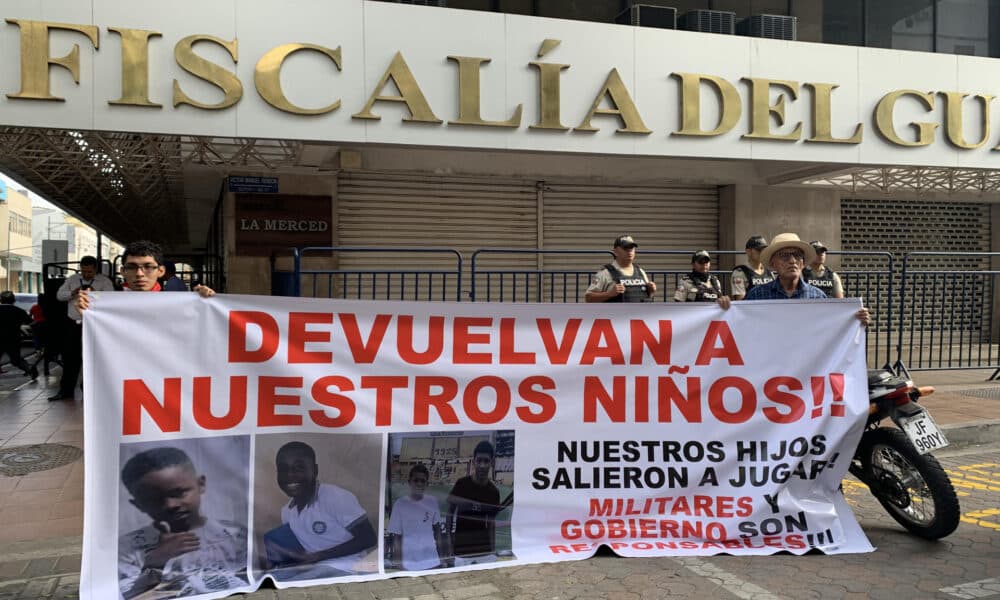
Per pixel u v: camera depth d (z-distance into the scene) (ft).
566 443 13.35
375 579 12.04
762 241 23.93
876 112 31.30
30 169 31.76
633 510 13.47
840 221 41.16
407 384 12.76
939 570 12.78
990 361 33.68
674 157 29.45
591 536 13.25
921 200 42.83
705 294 23.82
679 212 37.68
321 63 25.34
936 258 43.24
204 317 11.84
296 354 12.27
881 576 12.49
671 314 13.87
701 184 37.70
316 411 12.30
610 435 13.51
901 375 30.09
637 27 28.55
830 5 38.47
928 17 40.27
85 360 11.13
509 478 13.08
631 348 13.66
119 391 11.27
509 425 13.16
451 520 12.74
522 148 27.48
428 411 12.84
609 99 28.35
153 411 11.44
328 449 12.33
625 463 13.52
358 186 32.71
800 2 37.83
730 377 13.93
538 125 27.48
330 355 12.43
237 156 29.22
